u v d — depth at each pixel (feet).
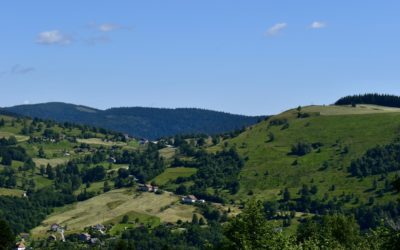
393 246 160.35
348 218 376.89
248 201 232.94
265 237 224.12
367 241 303.07
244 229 225.15
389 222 171.01
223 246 231.09
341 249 308.60
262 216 228.02
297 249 235.61
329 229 363.15
